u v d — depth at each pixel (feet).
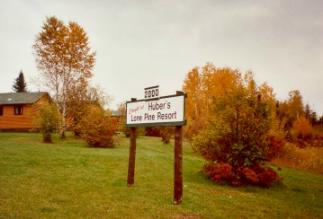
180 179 27.86
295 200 37.86
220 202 30.83
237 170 44.57
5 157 48.91
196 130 94.43
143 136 146.72
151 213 24.39
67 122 107.34
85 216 22.74
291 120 228.43
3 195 26.94
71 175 39.22
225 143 46.42
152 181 39.24
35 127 101.19
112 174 41.98
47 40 103.96
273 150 50.88
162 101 29.71
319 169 74.95
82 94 111.55
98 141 85.61
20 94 148.25
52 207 24.36
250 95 47.88
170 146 98.73
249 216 26.40
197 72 148.36
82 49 107.24
